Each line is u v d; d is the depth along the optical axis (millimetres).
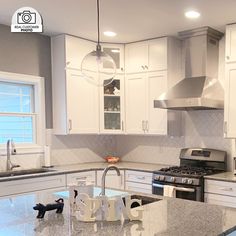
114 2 3000
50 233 1525
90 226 1632
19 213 1902
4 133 3932
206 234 1526
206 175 3486
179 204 2133
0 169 3750
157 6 3113
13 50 3885
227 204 3285
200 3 3033
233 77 3582
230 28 3625
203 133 4195
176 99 3660
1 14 3373
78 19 3512
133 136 4918
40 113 4168
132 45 4488
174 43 4254
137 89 4438
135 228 1604
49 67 4262
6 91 3969
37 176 3486
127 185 4148
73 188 1848
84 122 4289
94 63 2506
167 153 4527
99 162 4785
